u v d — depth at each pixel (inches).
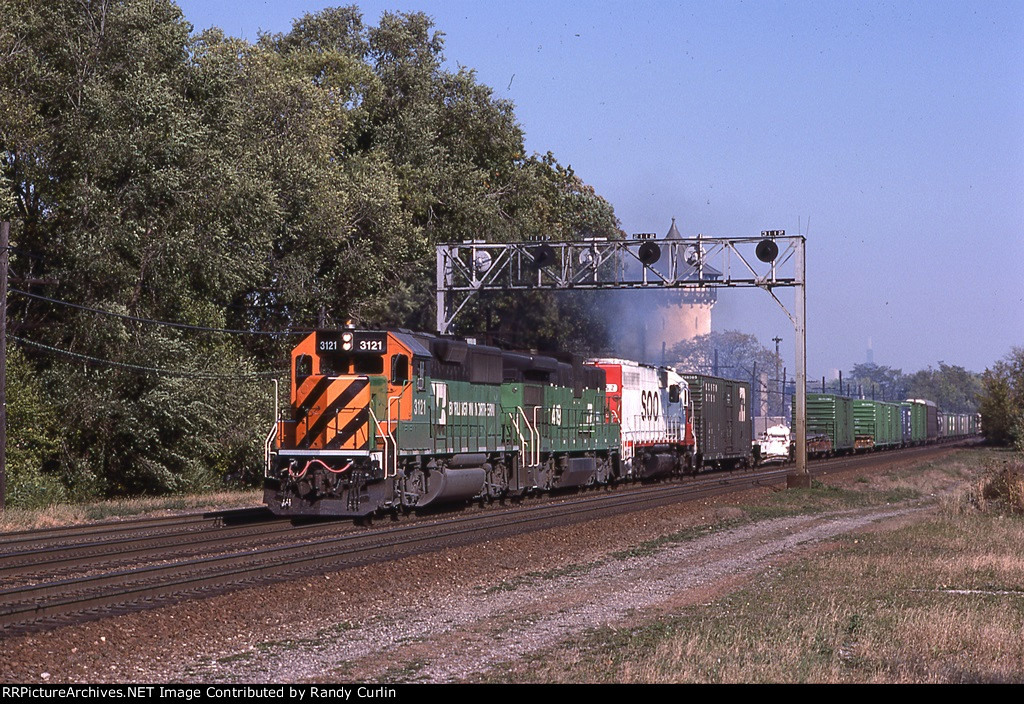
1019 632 632.4
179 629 602.9
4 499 1317.7
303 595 715.4
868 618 674.8
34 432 1502.2
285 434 1156.5
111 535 1053.8
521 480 1451.8
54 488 1489.9
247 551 879.7
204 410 1636.3
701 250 1651.1
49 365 1611.7
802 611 703.7
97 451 1637.6
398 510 1197.7
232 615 644.7
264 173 1749.5
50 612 611.2
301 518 1205.1
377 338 1148.5
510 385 1444.4
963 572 878.4
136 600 664.4
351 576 786.8
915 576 861.2
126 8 1616.6
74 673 512.1
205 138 1646.2
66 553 889.5
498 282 1884.8
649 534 1162.0
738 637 609.9
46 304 1633.9
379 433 1122.0
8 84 1520.7
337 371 1165.7
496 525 1116.5
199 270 1622.8
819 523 1316.4
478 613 697.6
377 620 667.4
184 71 1734.7
